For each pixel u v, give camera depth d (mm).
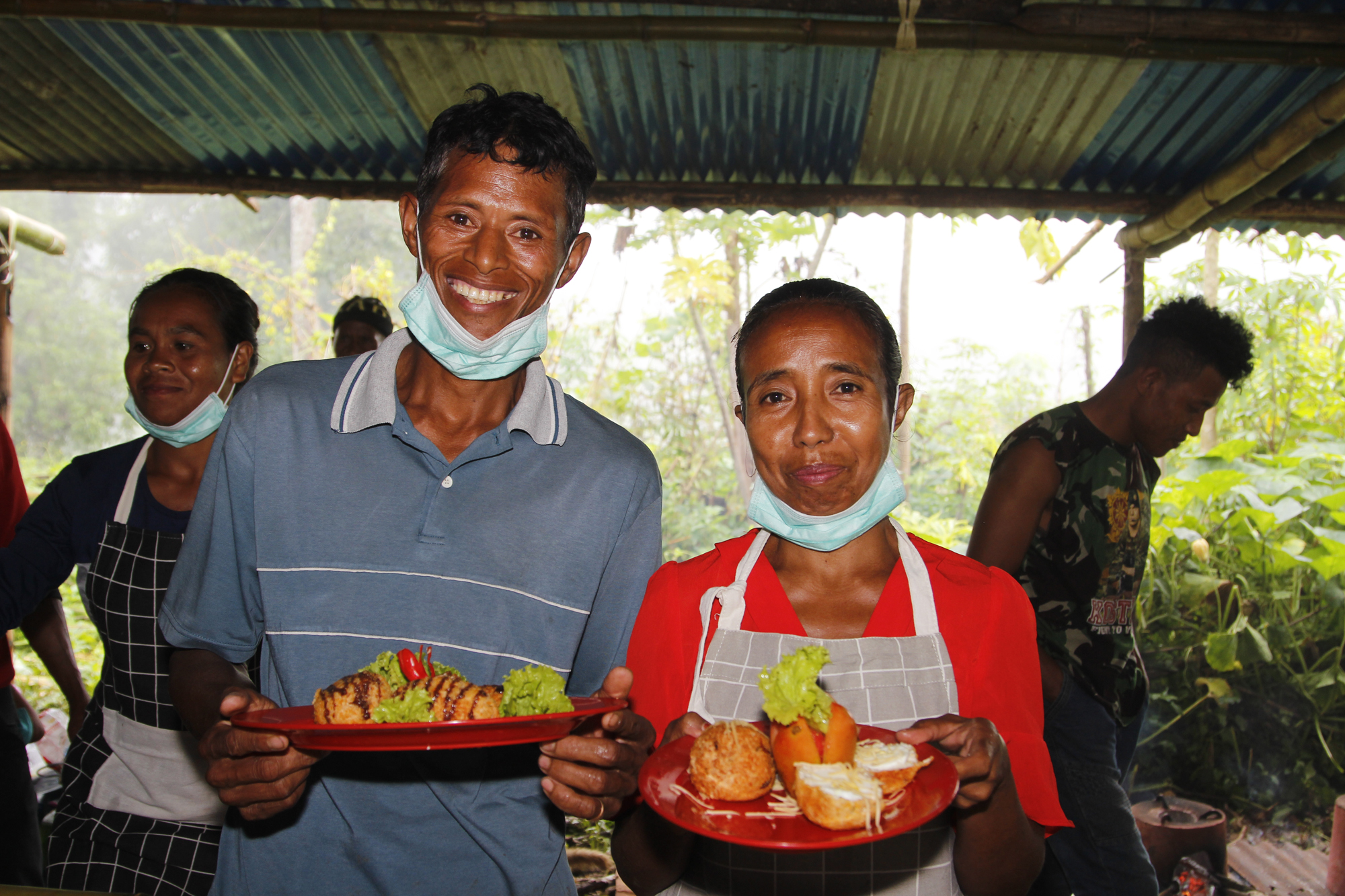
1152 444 3549
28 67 4203
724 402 10977
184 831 2523
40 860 3445
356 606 1862
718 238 10523
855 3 3604
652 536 2105
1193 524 6047
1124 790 3416
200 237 22219
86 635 7793
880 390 1829
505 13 3852
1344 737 5645
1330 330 7945
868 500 1844
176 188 5066
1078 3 3525
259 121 4668
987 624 1871
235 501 1941
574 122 4551
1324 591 5934
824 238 10391
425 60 4152
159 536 2604
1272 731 5672
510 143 1841
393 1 3865
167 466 2768
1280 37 3510
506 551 1913
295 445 1934
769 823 1372
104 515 2734
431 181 1911
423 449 1929
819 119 4453
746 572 1955
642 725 1725
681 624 1984
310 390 1987
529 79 4273
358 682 1568
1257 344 7586
